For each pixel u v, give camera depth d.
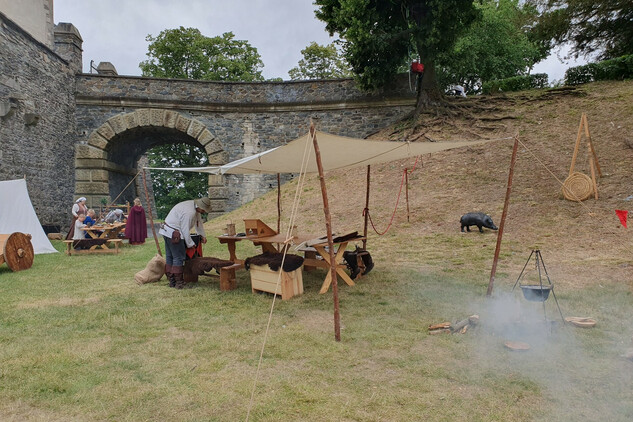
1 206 10.55
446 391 3.14
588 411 2.82
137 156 22.53
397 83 18.42
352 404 2.97
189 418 2.83
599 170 11.17
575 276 6.31
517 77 19.05
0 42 13.38
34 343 4.18
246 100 18.72
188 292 6.22
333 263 4.26
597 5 18.45
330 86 18.78
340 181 15.75
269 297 5.87
